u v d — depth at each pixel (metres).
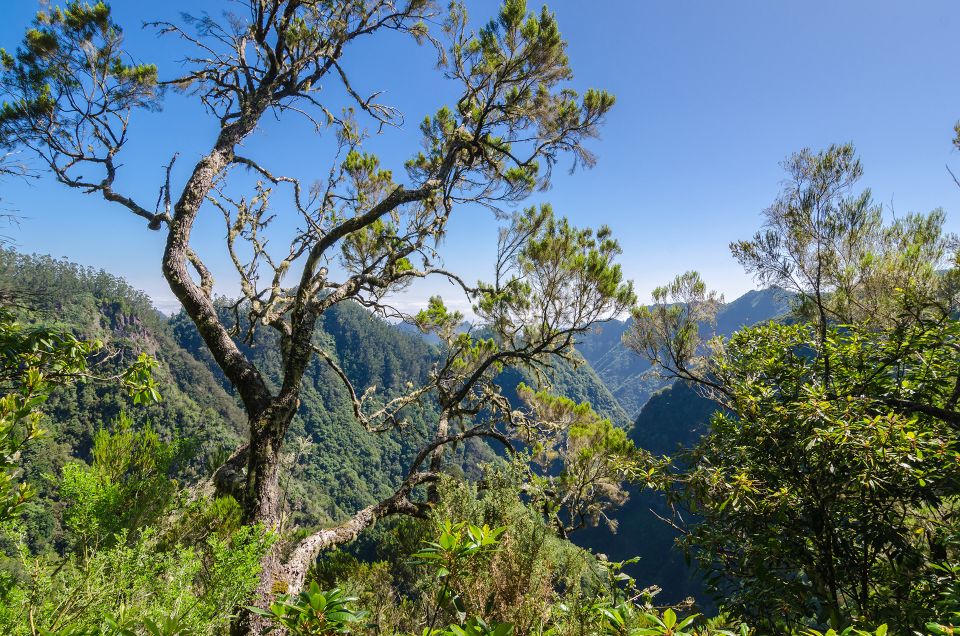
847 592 3.12
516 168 7.20
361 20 5.49
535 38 5.40
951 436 3.17
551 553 3.02
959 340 3.69
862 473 2.80
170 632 1.14
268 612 0.96
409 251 6.32
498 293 7.55
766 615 2.95
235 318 5.38
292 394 4.29
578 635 2.08
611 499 9.89
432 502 5.12
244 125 4.86
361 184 7.28
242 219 5.67
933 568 2.79
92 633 1.20
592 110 6.12
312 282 5.10
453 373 8.30
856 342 4.17
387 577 5.32
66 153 4.69
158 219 4.58
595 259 6.57
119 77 5.05
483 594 2.54
